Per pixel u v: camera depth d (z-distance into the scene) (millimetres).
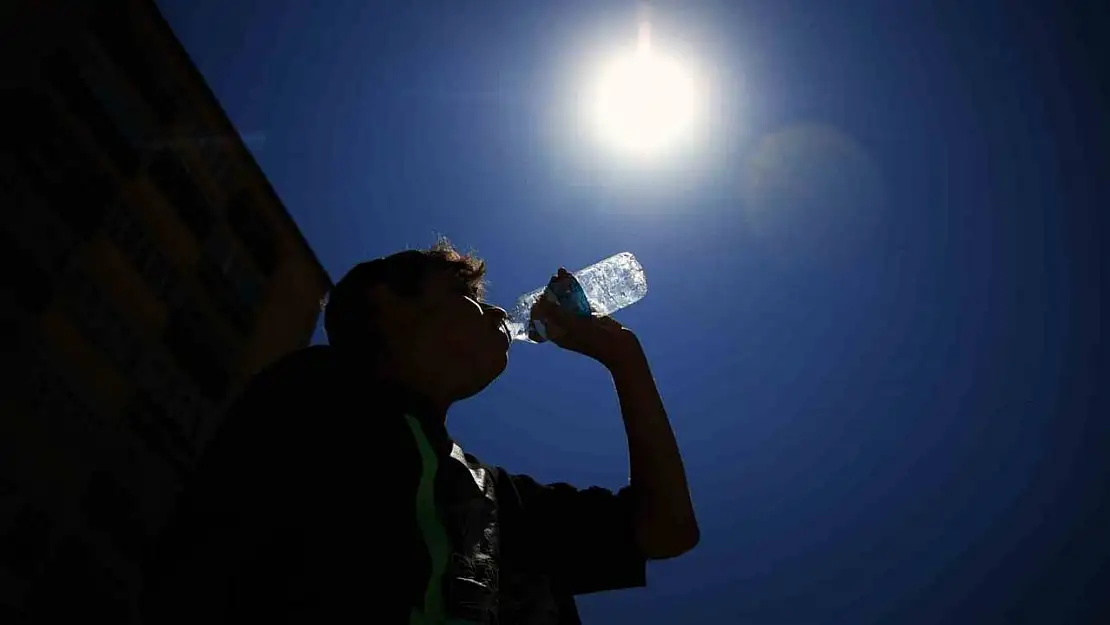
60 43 15555
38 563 13188
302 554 1137
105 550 14406
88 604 13820
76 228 15297
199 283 18000
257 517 1121
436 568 1269
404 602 1178
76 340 14938
